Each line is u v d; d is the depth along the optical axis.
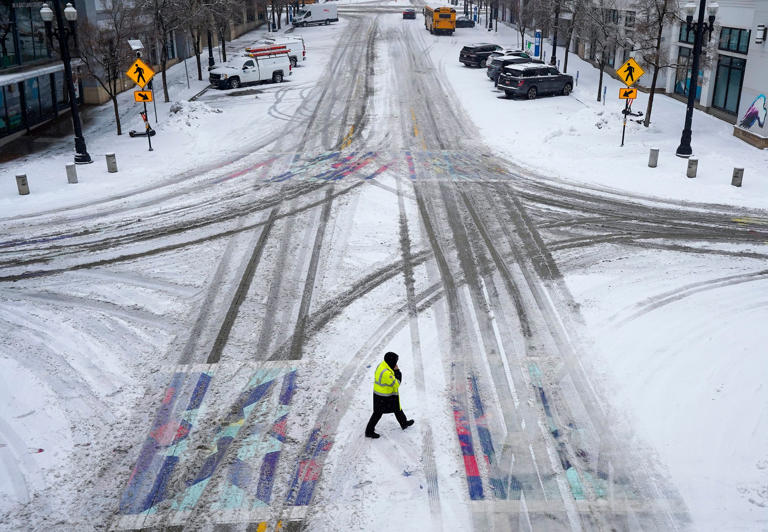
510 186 19.69
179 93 34.81
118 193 19.20
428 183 19.88
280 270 13.82
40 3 28.38
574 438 8.52
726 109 27.05
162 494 7.57
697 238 15.55
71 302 12.46
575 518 7.18
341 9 84.94
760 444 8.35
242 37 58.91
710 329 11.19
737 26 25.36
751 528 7.01
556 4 38.75
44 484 7.73
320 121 28.34
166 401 9.38
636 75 22.62
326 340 11.04
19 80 24.66
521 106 30.67
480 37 56.50
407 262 14.20
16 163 22.34
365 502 7.44
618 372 9.98
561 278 13.37
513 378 9.87
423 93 33.91
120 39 25.50
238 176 20.73
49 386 9.76
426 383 9.74
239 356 10.56
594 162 22.11
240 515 7.24
